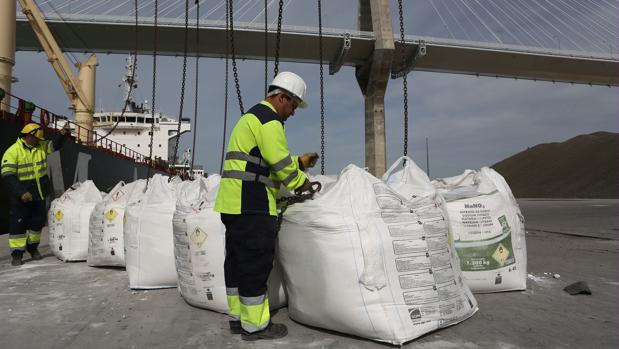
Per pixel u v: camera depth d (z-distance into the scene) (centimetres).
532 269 343
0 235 654
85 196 420
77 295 269
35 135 401
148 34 2809
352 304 178
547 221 929
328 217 186
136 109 2458
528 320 207
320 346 177
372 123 3603
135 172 1541
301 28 3072
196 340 187
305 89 203
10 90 1334
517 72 3925
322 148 304
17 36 2591
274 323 198
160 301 252
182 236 241
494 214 258
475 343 177
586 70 3916
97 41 2864
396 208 192
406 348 172
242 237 185
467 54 3503
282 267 213
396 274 181
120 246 352
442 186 307
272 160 181
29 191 399
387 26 3281
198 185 288
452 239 213
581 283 262
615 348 172
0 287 293
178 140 389
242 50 3141
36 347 179
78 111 1764
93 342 185
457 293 199
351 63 3675
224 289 223
